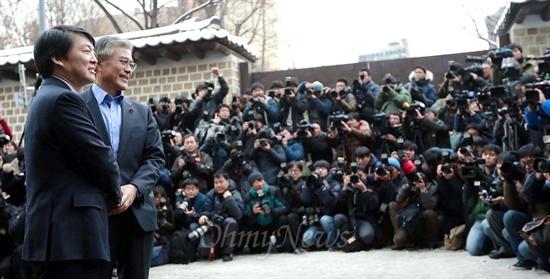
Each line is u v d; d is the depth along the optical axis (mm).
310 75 10734
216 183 7477
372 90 8922
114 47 3381
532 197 5348
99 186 2879
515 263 5855
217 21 10578
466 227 6883
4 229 6633
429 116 8062
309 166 8000
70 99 2791
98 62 3375
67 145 2775
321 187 7445
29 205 2811
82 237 2760
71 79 2965
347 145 8219
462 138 7535
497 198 6059
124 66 3387
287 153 8180
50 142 2781
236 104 8789
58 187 2783
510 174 5492
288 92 8820
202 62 10508
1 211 6605
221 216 7328
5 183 7285
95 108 3275
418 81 9078
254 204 7535
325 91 8898
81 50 2947
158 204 7453
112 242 3268
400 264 6203
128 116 3426
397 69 10430
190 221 7559
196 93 9055
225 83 8906
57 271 2785
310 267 6324
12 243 6648
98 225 2811
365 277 5586
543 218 5203
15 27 19812
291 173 7715
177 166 7914
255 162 8102
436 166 7418
